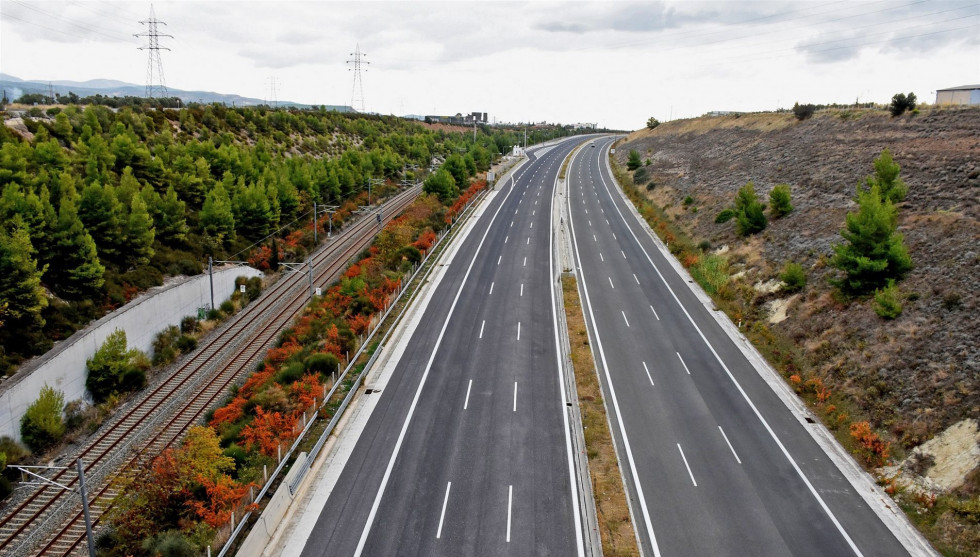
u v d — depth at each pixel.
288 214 68.50
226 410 31.23
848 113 66.56
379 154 103.25
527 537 20.67
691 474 24.67
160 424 32.38
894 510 22.78
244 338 44.47
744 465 25.38
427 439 26.73
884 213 34.41
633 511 22.31
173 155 65.31
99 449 30.19
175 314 44.50
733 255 49.66
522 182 101.88
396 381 32.34
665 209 70.62
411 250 54.56
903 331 30.67
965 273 31.77
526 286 48.31
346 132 126.12
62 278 38.81
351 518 21.56
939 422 25.30
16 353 32.38
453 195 83.25
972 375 26.12
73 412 33.00
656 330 39.47
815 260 41.88
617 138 187.62
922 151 48.44
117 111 85.81
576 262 54.00
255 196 61.59
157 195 51.66
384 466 24.73
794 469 25.20
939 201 40.03
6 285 32.72
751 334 38.47
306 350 37.00
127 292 42.66
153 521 22.33
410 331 39.12
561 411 29.42
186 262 49.88
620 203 80.62
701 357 35.69
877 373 29.47
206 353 41.97
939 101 67.06
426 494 22.89
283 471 24.66
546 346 37.16
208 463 23.83
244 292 53.09
